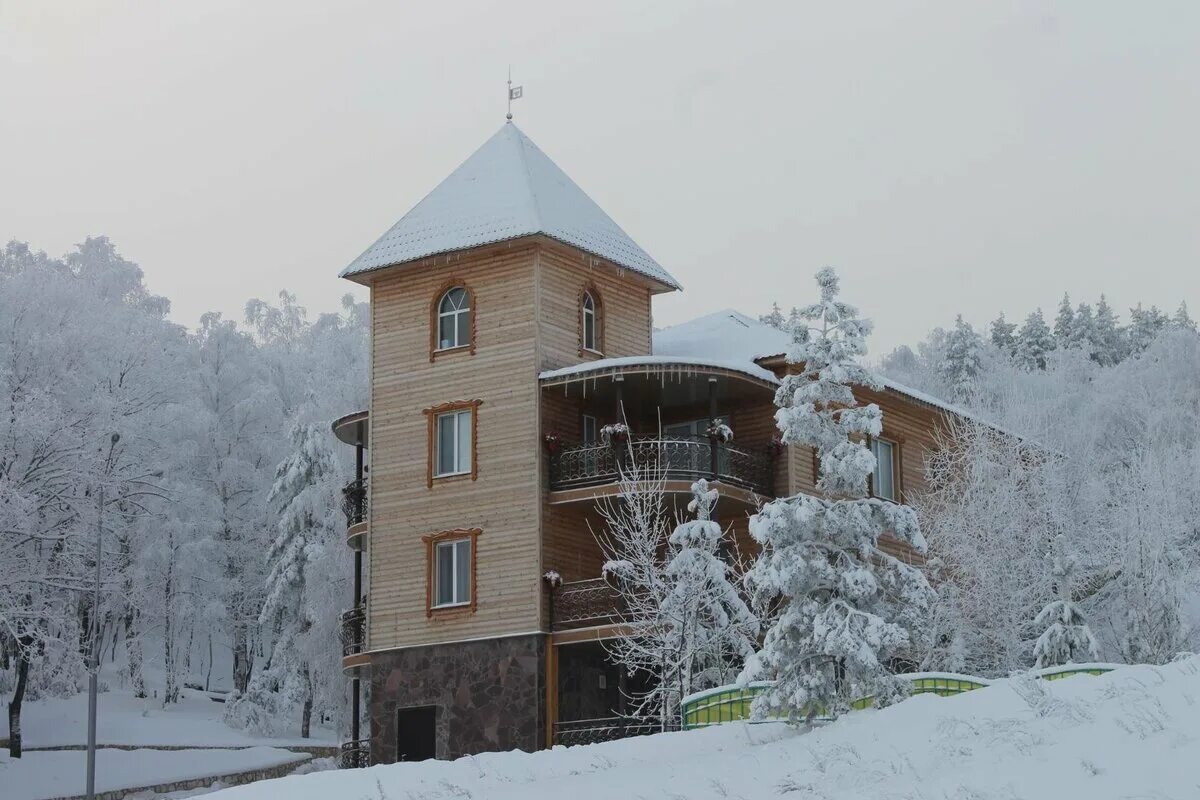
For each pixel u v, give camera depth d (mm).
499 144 39688
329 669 55000
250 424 69750
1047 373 78375
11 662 54656
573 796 18359
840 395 23156
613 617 33969
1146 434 59094
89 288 62719
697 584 31484
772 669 22188
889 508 22547
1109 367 85562
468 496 35875
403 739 35531
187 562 61031
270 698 60906
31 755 48688
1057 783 14070
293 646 60750
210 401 70688
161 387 59812
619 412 35219
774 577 22000
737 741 22594
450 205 38219
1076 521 40812
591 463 35250
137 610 61250
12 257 74500
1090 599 39094
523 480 35188
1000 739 16219
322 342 81812
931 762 16219
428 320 37344
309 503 61219
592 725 34281
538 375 35531
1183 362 69062
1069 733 15750
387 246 38094
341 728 55344
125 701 60594
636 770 20078
